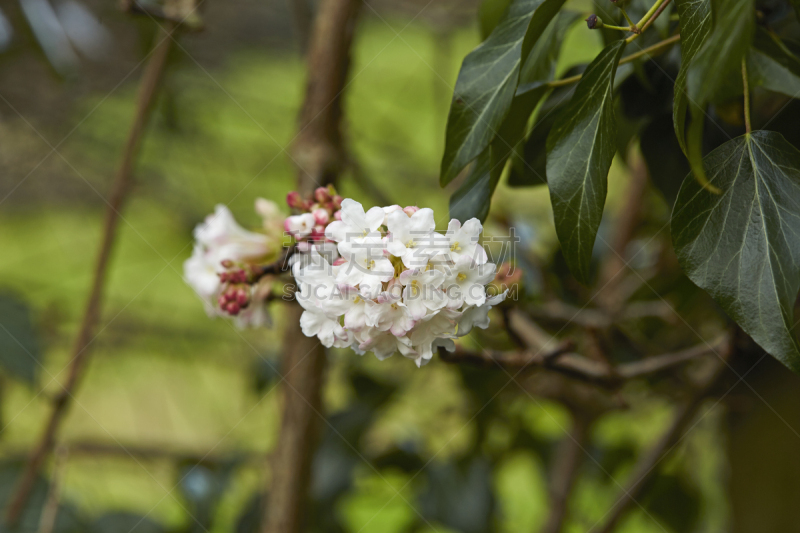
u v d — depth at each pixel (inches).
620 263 35.9
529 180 21.5
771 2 20.7
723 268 18.3
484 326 19.6
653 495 35.6
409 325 19.1
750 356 22.9
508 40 19.6
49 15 28.6
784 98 20.6
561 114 18.9
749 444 27.1
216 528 36.4
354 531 39.7
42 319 41.1
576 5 24.9
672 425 26.4
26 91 40.2
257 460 33.9
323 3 24.0
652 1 20.3
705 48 17.1
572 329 31.6
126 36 38.5
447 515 33.8
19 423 42.1
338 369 39.4
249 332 41.6
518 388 33.6
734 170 18.6
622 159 22.0
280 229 22.3
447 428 38.9
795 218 18.2
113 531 32.3
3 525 28.9
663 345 32.6
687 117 20.9
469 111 19.5
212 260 22.2
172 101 39.8
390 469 34.9
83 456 36.4
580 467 35.5
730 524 28.4
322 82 23.9
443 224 20.7
